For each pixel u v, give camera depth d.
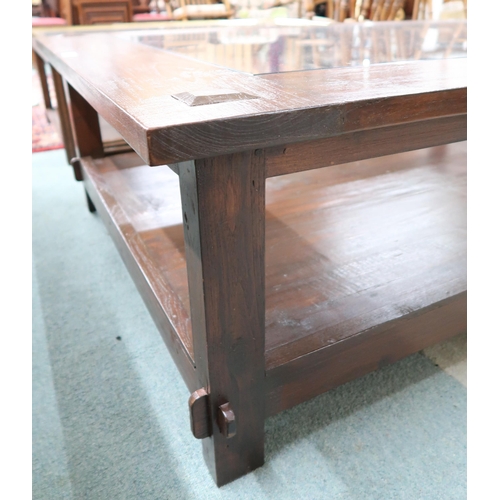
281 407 0.65
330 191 1.20
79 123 1.36
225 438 0.62
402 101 0.47
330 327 0.68
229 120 0.39
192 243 0.50
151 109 0.42
